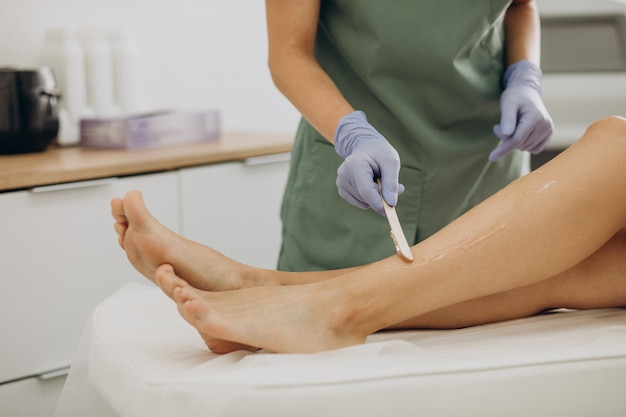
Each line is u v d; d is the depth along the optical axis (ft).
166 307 4.56
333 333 3.72
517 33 5.13
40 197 5.87
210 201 7.04
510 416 3.35
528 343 3.65
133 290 4.89
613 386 3.43
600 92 8.12
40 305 5.94
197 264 3.93
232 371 3.33
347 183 4.10
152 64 8.70
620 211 3.83
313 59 4.62
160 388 3.31
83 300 6.18
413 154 4.91
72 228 6.07
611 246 4.19
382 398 3.24
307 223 5.19
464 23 4.57
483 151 4.93
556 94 8.11
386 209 3.91
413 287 3.75
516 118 4.66
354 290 3.76
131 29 8.46
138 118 7.16
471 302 4.12
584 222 3.78
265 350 3.78
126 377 3.59
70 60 7.39
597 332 3.76
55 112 6.99
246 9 9.53
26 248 5.83
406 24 4.57
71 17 7.93
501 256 3.76
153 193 6.59
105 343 3.98
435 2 4.54
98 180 6.22
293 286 3.86
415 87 4.75
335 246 5.10
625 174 3.80
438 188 4.94
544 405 3.38
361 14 4.61
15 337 5.82
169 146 7.39
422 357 3.44
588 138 3.92
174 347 3.87
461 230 3.82
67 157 6.68
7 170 5.91
